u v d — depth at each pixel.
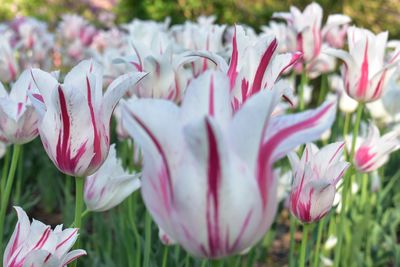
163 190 0.47
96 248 1.13
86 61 0.61
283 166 1.48
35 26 1.83
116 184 0.75
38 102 0.62
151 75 0.82
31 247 0.62
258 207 0.47
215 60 0.65
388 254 1.27
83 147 0.60
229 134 0.46
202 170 0.46
